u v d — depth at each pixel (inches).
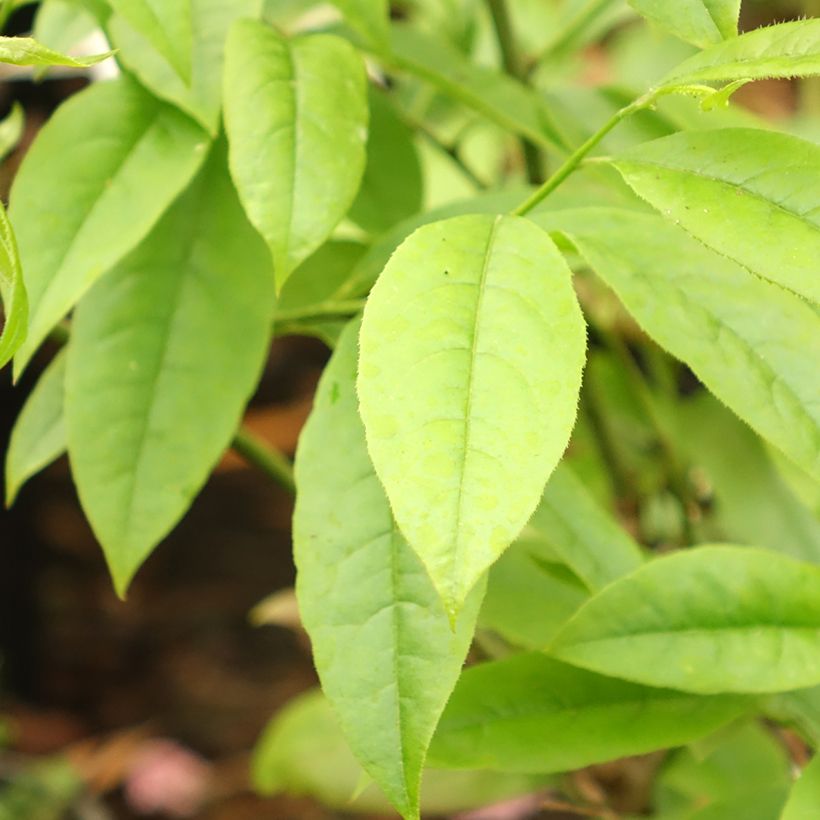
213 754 87.6
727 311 27.9
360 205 33.2
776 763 34.2
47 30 32.5
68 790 66.7
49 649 93.4
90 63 26.3
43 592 94.2
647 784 34.9
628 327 37.8
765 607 28.1
